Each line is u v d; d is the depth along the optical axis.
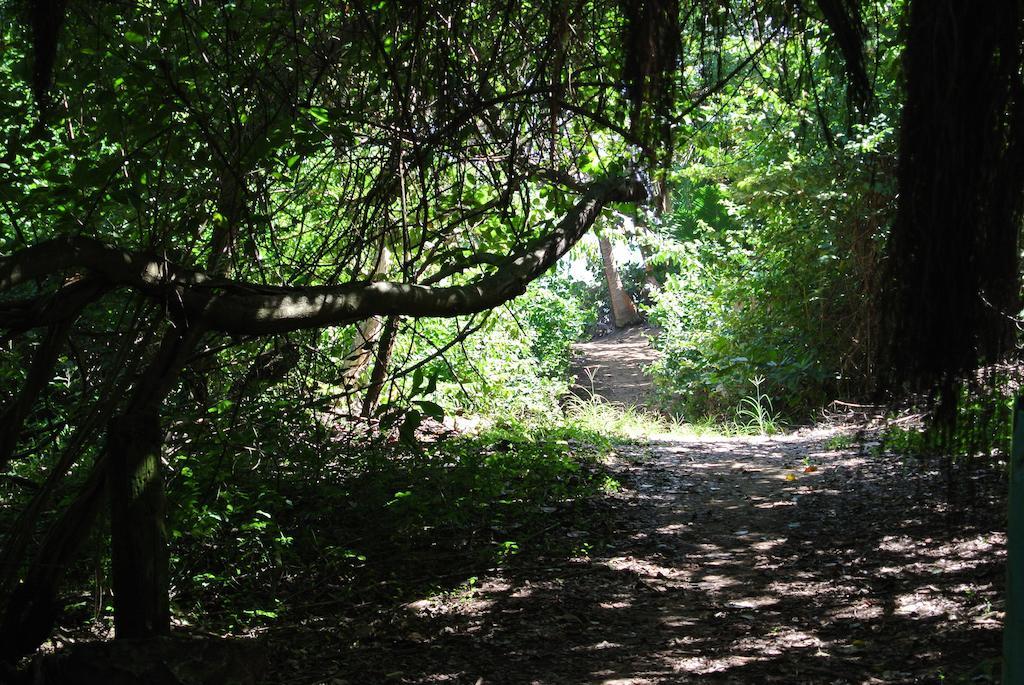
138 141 5.15
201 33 5.21
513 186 5.82
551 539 7.96
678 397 19.53
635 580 6.95
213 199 5.23
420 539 7.73
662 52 3.41
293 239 7.05
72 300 3.38
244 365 6.27
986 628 5.29
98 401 4.35
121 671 3.42
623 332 31.94
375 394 7.42
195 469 6.01
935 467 8.85
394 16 5.17
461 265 5.58
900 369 2.95
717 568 7.25
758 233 17.38
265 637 5.78
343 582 6.77
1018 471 2.49
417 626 6.05
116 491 3.56
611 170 6.37
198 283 3.55
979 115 2.74
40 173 5.07
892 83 8.45
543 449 10.85
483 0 5.67
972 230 2.78
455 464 9.41
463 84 5.53
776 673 5.02
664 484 10.31
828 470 10.48
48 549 4.21
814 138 14.55
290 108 5.26
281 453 7.09
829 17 3.22
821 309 16.25
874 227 14.95
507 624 6.06
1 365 5.56
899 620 5.65
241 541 6.54
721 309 17.92
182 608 5.99
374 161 6.01
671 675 5.12
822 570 6.91
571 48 5.34
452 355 13.28
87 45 5.25
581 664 5.37
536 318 19.53
